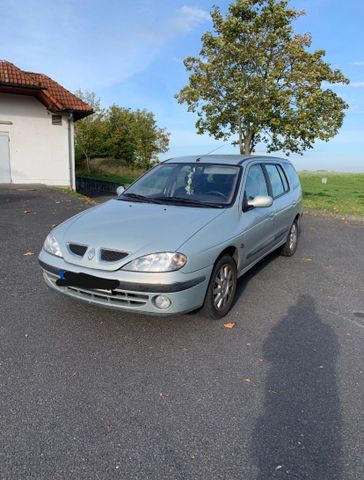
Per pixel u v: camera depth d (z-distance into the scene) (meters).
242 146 15.71
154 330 3.88
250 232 4.61
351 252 7.51
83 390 2.91
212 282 3.90
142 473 2.20
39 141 17.80
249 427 2.58
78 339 3.65
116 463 2.26
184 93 15.49
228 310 4.33
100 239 3.65
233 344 3.67
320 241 8.51
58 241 3.86
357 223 11.23
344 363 3.39
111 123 38.44
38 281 5.09
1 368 3.15
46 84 18.38
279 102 14.07
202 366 3.29
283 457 2.33
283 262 6.59
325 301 4.86
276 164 6.38
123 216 4.13
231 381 3.09
